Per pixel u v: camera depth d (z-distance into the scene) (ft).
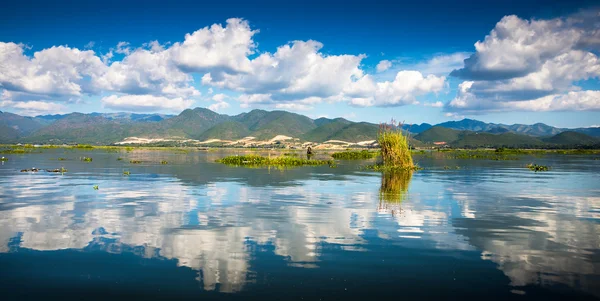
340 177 118.01
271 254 39.29
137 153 343.46
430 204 68.18
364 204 67.87
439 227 50.75
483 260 37.78
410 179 112.47
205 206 65.36
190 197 75.41
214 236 45.91
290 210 62.03
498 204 68.49
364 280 32.78
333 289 30.96
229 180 107.96
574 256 39.09
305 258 38.17
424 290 30.89
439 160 241.76
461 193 82.43
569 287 31.55
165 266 35.83
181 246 41.83
